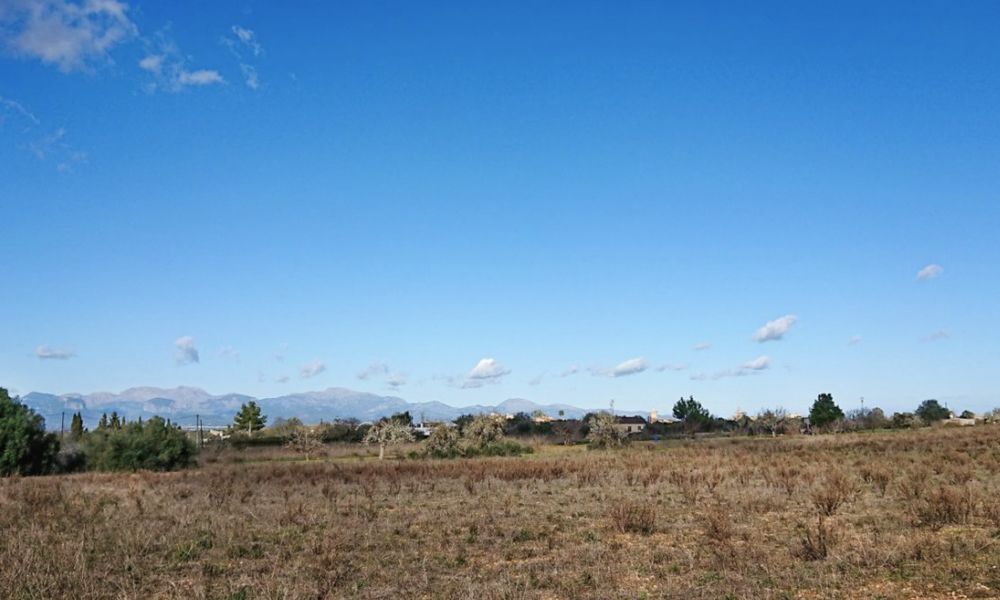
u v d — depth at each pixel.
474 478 37.69
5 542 18.41
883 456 44.59
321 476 42.66
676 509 24.27
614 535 19.06
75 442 65.12
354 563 15.98
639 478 35.12
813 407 110.69
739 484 31.39
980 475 31.78
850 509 22.31
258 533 20.30
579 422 101.81
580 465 45.56
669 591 12.46
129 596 12.71
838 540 16.14
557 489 32.19
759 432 101.62
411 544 18.34
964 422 101.81
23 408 58.09
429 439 75.69
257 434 107.06
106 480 44.31
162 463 60.81
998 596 11.21
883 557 13.99
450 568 15.44
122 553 16.77
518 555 16.70
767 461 45.44
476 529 20.05
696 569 14.30
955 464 36.78
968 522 18.36
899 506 22.36
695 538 18.34
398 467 49.59
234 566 15.91
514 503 26.92
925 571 12.84
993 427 77.12
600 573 14.06
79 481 44.00
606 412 85.00
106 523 22.23
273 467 54.78
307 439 79.12
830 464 39.03
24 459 56.41
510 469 42.66
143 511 25.41
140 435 61.56
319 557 16.17
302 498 29.66
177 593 12.83
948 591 11.62
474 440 75.81
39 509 26.06
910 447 52.31
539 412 129.75
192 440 65.38
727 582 13.06
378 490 33.03
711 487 29.44
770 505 23.25
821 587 12.18
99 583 13.90
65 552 15.55
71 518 23.56
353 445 90.75
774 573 13.48
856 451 51.62
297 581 13.74
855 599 11.52
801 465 40.75
